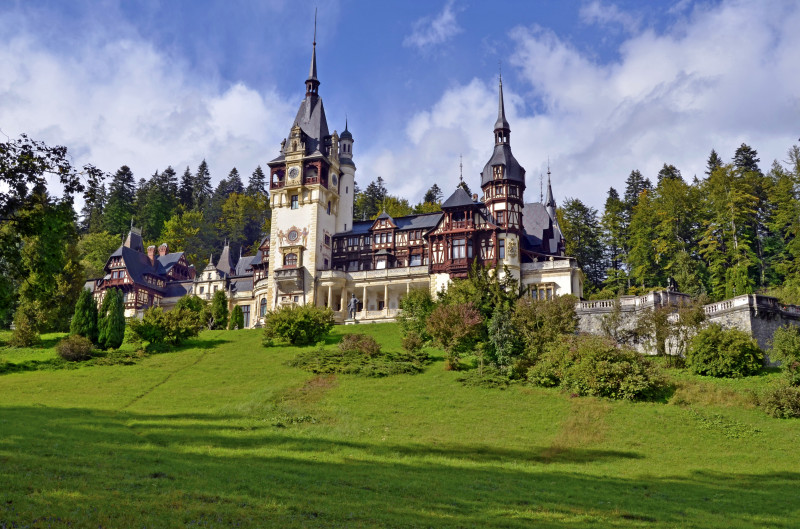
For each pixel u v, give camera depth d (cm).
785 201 9688
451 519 2073
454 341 5309
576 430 3862
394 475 2756
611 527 2108
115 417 3912
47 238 2803
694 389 4447
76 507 1842
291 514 1980
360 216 14038
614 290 10138
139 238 12119
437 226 8794
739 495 2742
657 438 3734
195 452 3002
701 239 10525
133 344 6800
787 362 4609
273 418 3988
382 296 9056
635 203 12875
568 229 11694
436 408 4278
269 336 6562
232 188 17188
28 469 2306
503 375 4916
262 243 10225
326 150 9806
